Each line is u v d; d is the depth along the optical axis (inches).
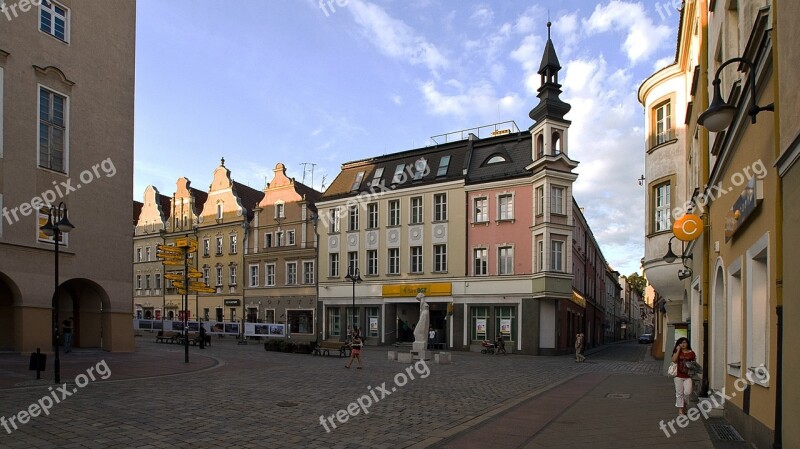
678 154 785.6
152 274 2297.0
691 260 684.7
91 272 991.0
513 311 1444.4
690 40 697.0
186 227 2214.6
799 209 229.9
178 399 499.5
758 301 323.0
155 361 882.8
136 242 2363.4
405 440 353.7
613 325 3398.1
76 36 984.9
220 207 2124.8
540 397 553.0
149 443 332.2
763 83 289.6
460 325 1523.1
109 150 1040.8
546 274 1363.2
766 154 286.4
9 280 853.8
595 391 603.8
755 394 313.9
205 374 721.0
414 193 1643.7
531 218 1437.0
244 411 446.6
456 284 1537.9
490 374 812.0
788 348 244.5
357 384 646.5
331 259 1813.5
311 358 1065.5
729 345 401.7
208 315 2111.2
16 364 742.5
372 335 1697.8
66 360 841.5
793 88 231.6
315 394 553.3
